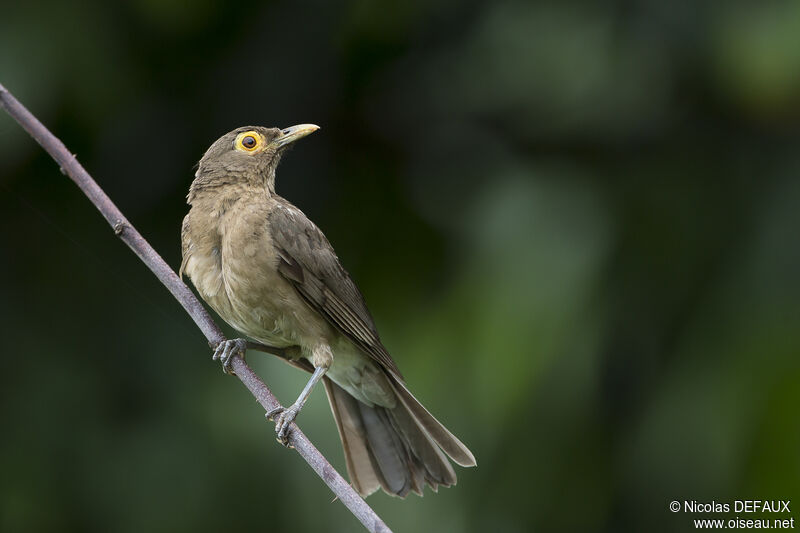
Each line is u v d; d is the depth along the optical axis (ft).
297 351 30.60
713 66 35.73
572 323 34.60
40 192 36.55
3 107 25.68
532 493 34.71
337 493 24.12
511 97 37.24
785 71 34.17
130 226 26.13
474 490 34.53
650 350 35.96
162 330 36.60
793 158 36.91
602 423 35.24
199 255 29.81
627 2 36.42
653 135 37.91
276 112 39.14
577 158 38.14
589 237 36.06
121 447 34.99
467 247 37.50
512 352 34.09
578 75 36.04
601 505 34.88
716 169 37.55
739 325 35.12
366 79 39.50
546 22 36.45
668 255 36.68
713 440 33.81
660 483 34.91
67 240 36.96
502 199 37.27
